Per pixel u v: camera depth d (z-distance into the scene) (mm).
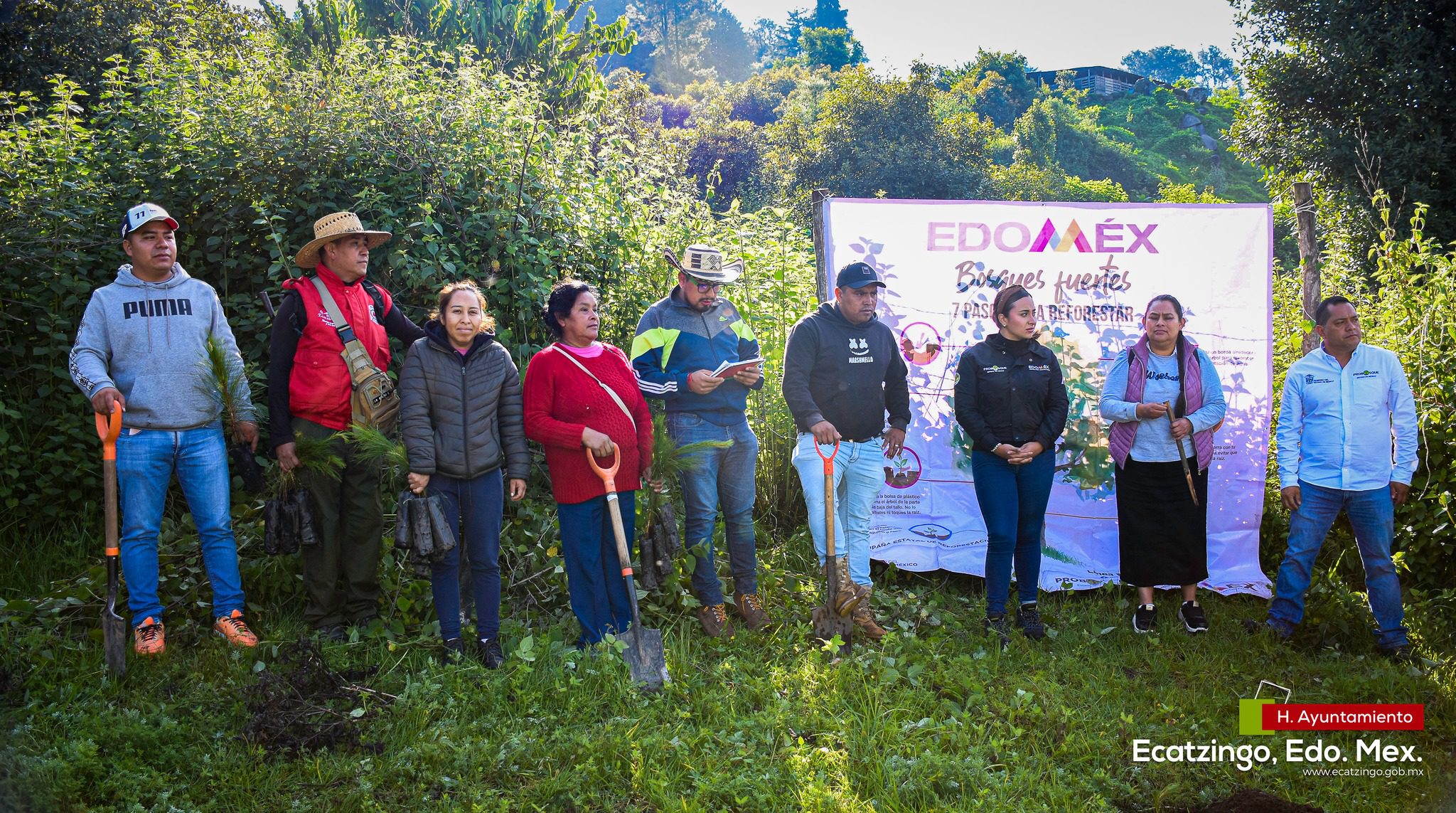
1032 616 4934
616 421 4230
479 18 15688
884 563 5816
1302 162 14312
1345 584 5598
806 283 6645
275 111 6086
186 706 3689
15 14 12719
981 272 5887
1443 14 13812
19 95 6770
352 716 3654
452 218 5828
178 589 4492
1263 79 14984
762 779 3381
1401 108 13633
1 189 5508
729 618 4910
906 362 5867
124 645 3867
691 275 4504
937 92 37094
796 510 6129
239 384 4301
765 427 6141
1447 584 5570
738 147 33469
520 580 4887
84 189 5520
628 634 4113
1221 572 5734
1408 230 13148
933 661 4430
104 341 4070
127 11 13422
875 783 3424
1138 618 5137
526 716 3781
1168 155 62469
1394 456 5008
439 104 6246
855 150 31688
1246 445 5824
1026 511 4895
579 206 6262
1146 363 5141
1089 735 3883
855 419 4730
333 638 4301
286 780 3307
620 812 3266
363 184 5848
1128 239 5895
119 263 5637
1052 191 40812
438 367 4145
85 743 3262
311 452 4156
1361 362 4902
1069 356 5895
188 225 5805
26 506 5125
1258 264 5863
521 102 6672
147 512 4121
